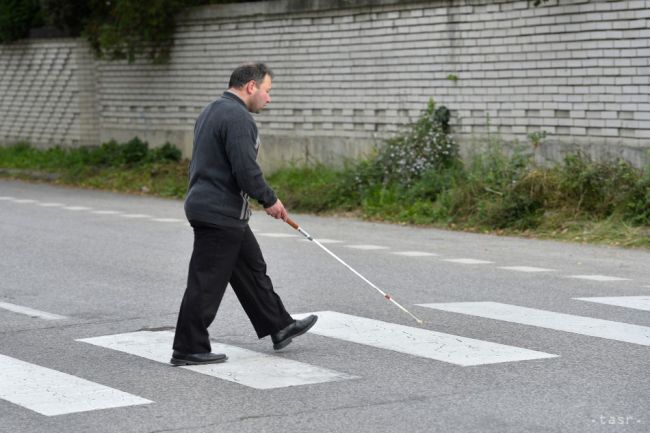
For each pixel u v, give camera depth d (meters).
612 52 29.66
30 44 54.28
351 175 35.38
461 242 26.95
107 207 36.66
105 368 14.20
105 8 49.34
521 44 32.25
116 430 11.34
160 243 26.98
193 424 11.49
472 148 33.81
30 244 26.89
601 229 26.98
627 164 28.52
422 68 35.53
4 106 56.56
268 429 11.26
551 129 31.64
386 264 23.05
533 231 28.28
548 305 18.03
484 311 17.53
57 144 53.19
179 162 45.81
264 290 14.85
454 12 34.28
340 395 12.58
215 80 44.28
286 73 41.00
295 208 35.34
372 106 37.53
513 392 12.55
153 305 18.78
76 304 18.97
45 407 12.27
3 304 19.03
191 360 14.27
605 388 12.64
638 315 17.08
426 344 15.20
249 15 42.25
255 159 14.10
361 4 37.44
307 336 15.92
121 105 49.31
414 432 11.05
